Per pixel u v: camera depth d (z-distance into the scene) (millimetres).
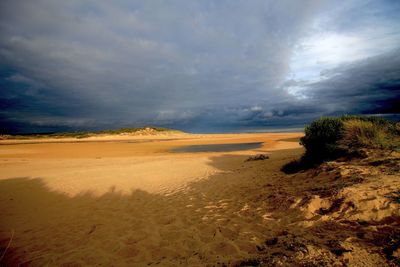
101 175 9906
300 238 2758
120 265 3008
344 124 6930
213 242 3287
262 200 4707
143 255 3207
